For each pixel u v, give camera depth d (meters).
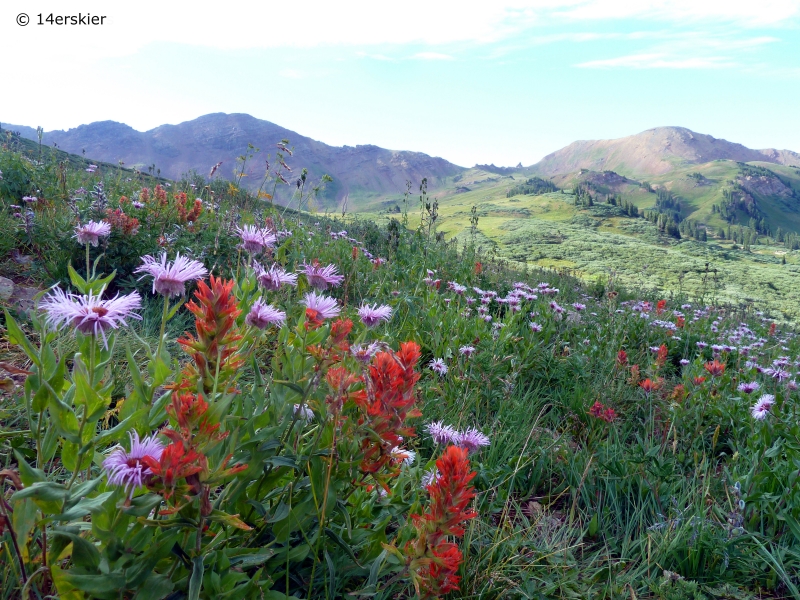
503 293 8.41
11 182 6.70
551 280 12.29
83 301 1.48
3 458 2.17
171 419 1.42
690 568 2.75
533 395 4.66
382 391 1.79
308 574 1.94
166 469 1.25
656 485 3.29
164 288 1.64
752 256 149.12
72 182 7.89
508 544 2.54
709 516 3.14
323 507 1.72
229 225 5.86
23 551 1.39
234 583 1.51
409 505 2.09
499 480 3.17
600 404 4.05
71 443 1.43
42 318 1.67
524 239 118.38
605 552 2.85
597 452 3.73
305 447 1.88
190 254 5.07
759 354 7.25
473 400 3.96
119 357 3.29
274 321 1.88
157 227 5.73
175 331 4.12
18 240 5.37
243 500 1.73
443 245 9.95
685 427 4.34
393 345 4.07
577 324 6.84
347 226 11.55
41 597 1.48
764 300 59.62
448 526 1.64
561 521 3.09
